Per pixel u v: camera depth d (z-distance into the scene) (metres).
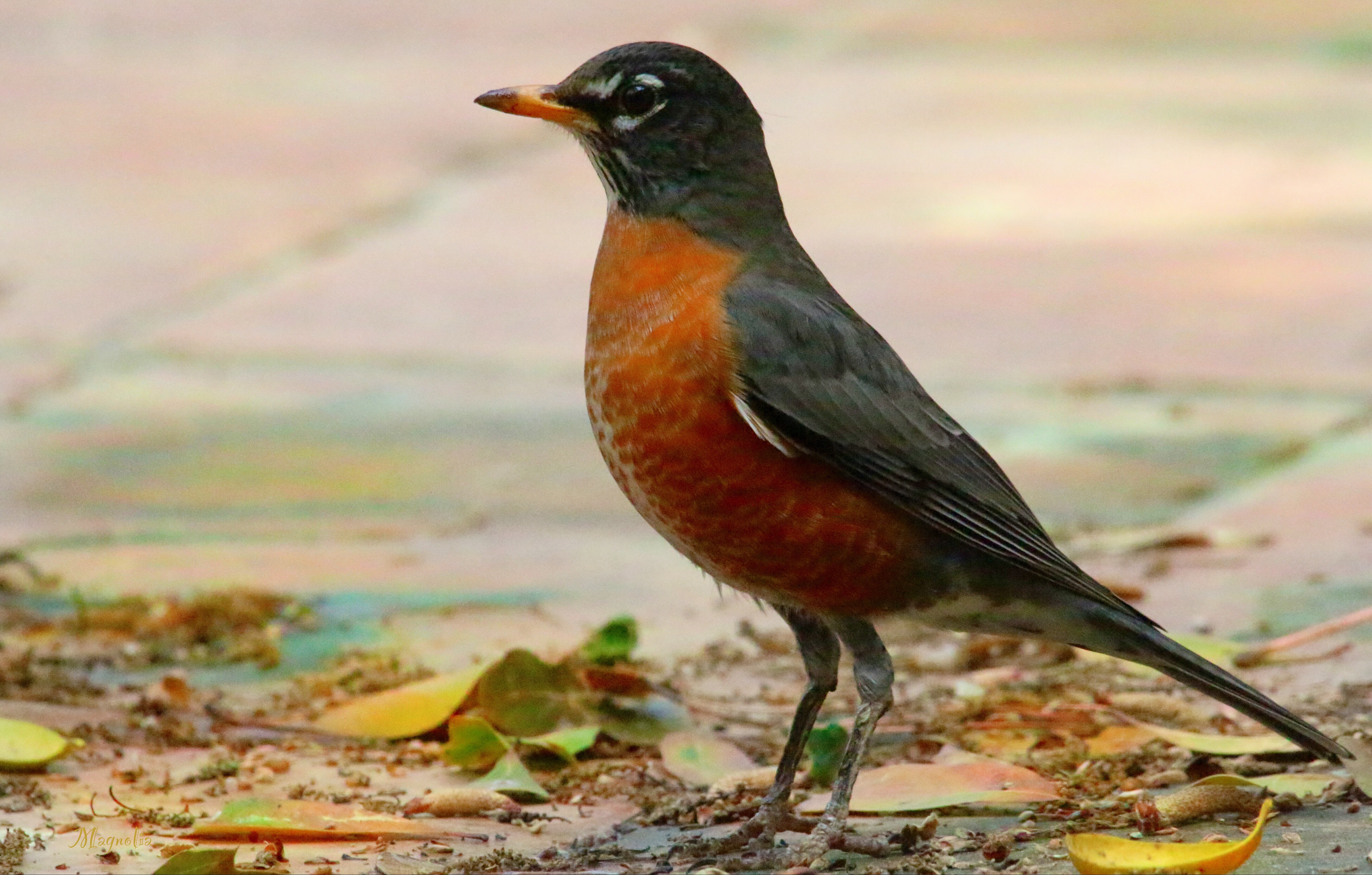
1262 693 9.20
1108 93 28.45
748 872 7.17
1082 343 16.86
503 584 11.62
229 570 11.91
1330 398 15.23
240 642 10.56
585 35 33.16
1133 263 19.41
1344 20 34.16
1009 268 19.31
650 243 7.88
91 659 10.30
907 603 7.73
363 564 12.03
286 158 24.45
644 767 8.68
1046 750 8.66
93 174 23.52
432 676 9.88
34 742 8.49
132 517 13.00
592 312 7.89
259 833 7.52
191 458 14.26
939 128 26.39
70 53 31.20
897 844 7.32
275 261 20.11
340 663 10.23
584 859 7.32
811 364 7.55
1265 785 7.77
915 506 7.61
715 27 34.28
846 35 33.47
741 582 7.76
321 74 29.66
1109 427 14.69
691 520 7.64
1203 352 16.52
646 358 7.58
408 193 22.91
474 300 18.61
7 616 10.98
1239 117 26.64
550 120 8.14
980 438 14.48
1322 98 27.77
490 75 29.55
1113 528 12.40
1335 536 11.96
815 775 8.21
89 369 16.67
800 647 7.93
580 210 22.11
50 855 7.33
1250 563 11.55
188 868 6.57
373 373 16.52
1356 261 19.25
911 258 19.81
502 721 8.96
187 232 21.08
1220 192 22.45
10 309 18.38
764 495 7.52
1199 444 14.20
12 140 25.19
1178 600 10.91
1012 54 31.91
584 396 15.80
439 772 8.61
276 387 16.14
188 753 8.82
